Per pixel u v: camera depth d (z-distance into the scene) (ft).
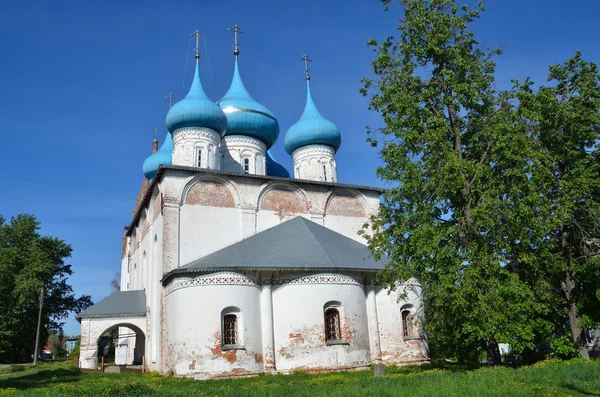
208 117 123.95
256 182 110.93
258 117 137.80
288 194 114.73
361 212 122.21
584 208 81.56
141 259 128.26
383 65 78.95
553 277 87.81
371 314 94.84
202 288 86.22
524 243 68.95
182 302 87.25
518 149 69.31
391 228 76.02
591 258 78.74
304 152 142.41
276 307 89.10
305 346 86.28
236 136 136.98
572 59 88.02
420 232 68.59
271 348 86.58
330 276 90.43
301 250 95.40
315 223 111.24
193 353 83.51
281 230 104.27
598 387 49.80
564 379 53.36
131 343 135.95
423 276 69.92
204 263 90.63
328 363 86.17
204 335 83.82
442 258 67.05
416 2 77.92
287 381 72.90
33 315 178.40
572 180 81.10
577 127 82.94
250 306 86.89
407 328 98.58
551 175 76.54
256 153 138.21
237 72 147.64
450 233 70.28
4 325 162.91
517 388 48.73
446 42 76.89
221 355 82.84
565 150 84.28
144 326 111.55
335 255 95.86
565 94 87.61
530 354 91.50
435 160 72.49
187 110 123.24
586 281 79.97
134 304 115.24
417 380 56.34
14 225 181.88
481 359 111.04
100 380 84.12
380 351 94.12
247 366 83.61
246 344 84.64
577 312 84.17
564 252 86.69
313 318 87.66
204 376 81.66
